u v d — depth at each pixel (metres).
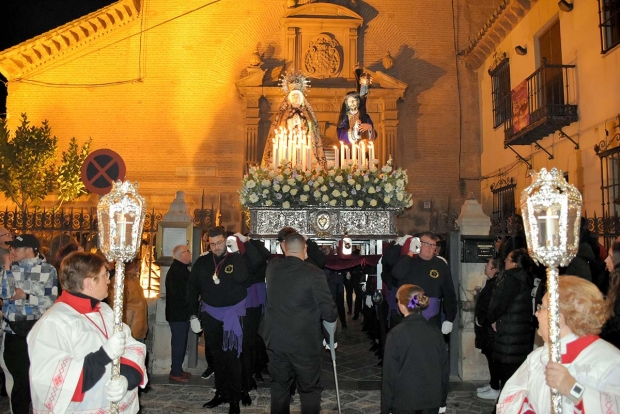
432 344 4.21
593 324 2.38
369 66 19.39
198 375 7.68
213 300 5.82
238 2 19.55
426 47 19.61
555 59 14.23
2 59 18.67
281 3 19.56
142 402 6.36
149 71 19.27
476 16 19.73
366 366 8.30
